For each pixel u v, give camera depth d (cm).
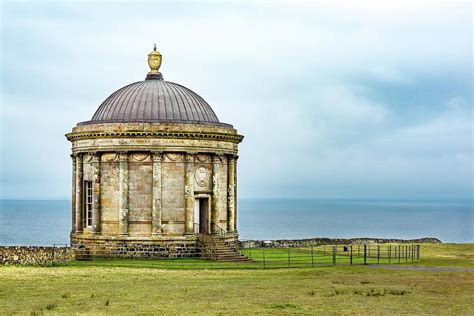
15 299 3656
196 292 3903
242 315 3216
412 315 3231
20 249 5309
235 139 6469
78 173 6378
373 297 3756
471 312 3325
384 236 18175
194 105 6462
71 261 5644
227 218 6462
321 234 19112
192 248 6078
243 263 5634
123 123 6050
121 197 6056
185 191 6112
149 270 5034
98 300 3619
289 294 3844
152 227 6047
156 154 6044
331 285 4225
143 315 3200
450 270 5109
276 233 19512
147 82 6588
